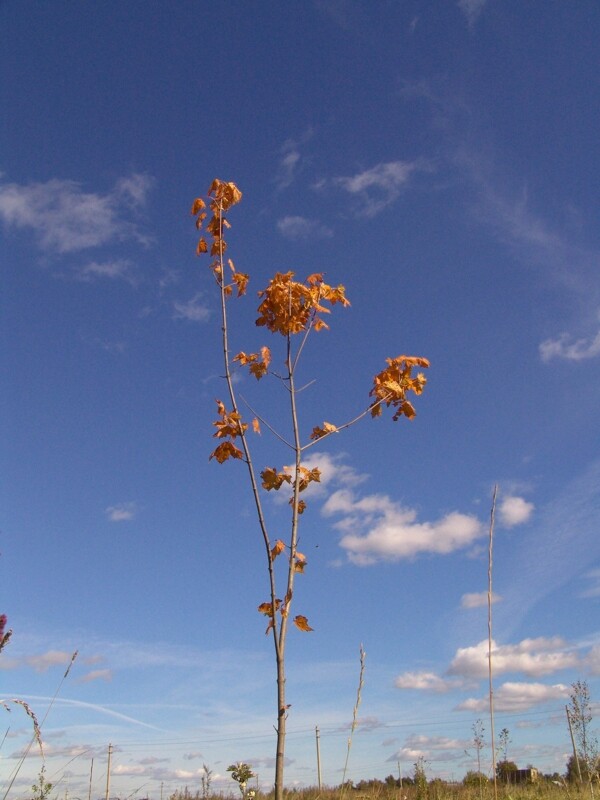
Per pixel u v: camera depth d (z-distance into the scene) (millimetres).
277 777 3744
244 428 4789
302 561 4477
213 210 5461
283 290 5434
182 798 11000
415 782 9969
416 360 5570
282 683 3971
